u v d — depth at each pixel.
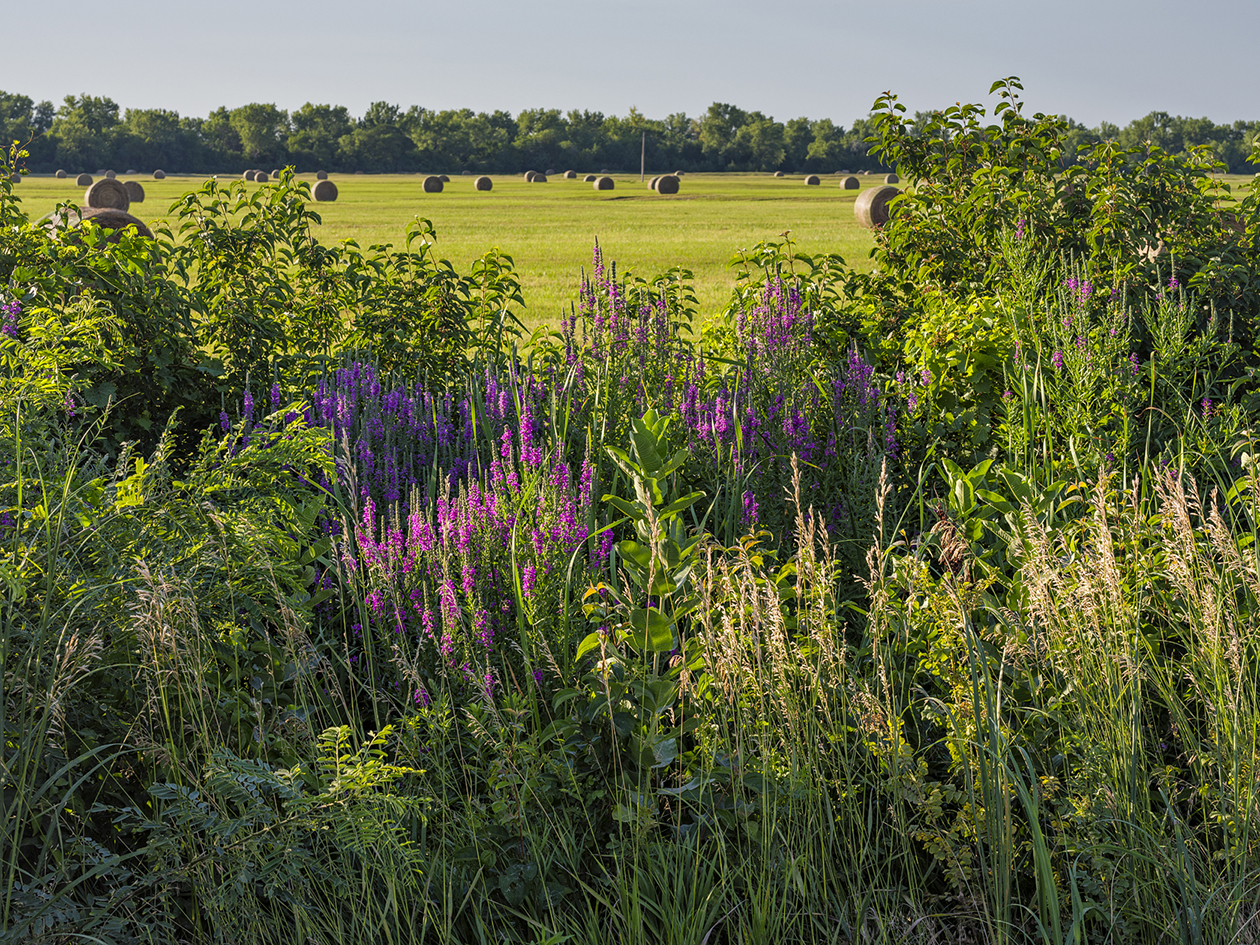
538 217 43.31
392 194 73.62
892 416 4.93
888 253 7.04
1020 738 2.94
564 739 2.82
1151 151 6.46
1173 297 5.68
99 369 4.87
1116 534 3.48
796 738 2.69
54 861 2.43
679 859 2.61
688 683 2.86
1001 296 5.61
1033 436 4.93
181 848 2.43
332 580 3.54
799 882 2.54
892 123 6.99
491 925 2.59
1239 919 2.47
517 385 5.17
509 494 3.61
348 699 3.30
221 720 2.80
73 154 146.50
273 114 166.25
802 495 4.51
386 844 2.40
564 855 2.71
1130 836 2.57
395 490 4.26
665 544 3.19
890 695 2.79
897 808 2.74
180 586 2.49
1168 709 3.17
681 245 27.89
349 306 6.40
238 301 5.80
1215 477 4.51
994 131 6.78
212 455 3.15
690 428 4.94
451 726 2.88
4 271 4.98
